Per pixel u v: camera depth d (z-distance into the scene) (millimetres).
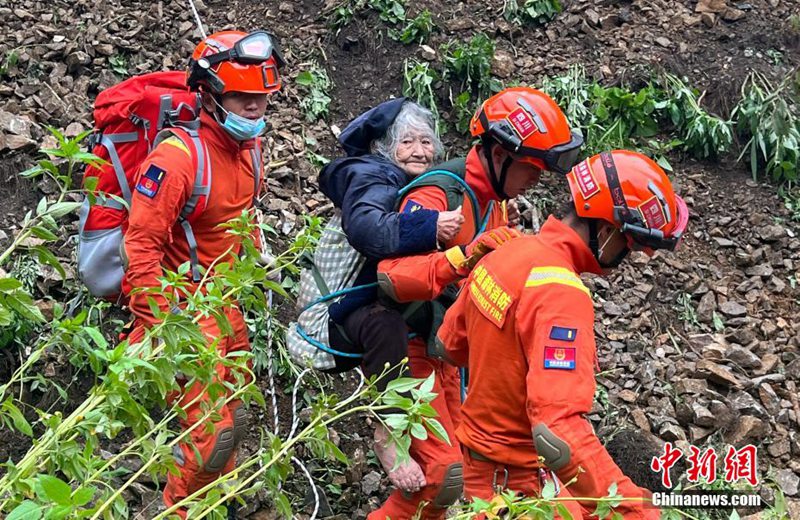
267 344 4742
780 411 4805
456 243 3533
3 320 2459
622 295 5406
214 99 3566
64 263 4766
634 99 6055
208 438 3523
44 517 2023
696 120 6023
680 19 6727
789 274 5594
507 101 3480
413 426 2439
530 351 2891
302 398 4734
